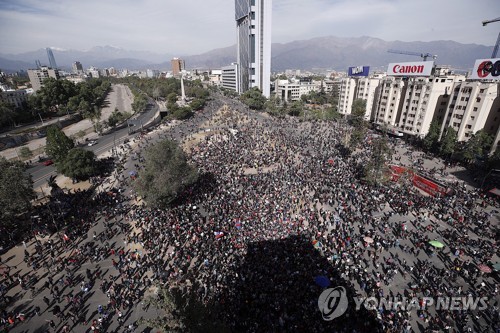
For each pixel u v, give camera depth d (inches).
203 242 1626.5
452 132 3073.3
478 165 2738.7
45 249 1667.1
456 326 1131.9
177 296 716.0
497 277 1409.9
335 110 5713.6
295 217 1898.4
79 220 1958.7
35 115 5693.9
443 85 3479.3
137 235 1717.5
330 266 1429.6
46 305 1273.4
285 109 6156.5
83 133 4266.7
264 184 2368.4
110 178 2763.3
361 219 1875.0
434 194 2239.2
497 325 1133.1
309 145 3617.1
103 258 1573.6
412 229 1809.8
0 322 1182.3
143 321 676.1
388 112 4266.7
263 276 1354.6
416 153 3388.3
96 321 1166.3
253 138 3909.9
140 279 1401.3
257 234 1680.6
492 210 2021.4
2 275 1454.2
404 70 4013.3
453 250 1590.8
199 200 2156.7
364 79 4854.8
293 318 1134.4
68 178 2815.0
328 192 2250.2
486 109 2888.8
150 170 1990.7
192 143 3853.3
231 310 1178.0
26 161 3348.9
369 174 2342.5
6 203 1708.9
